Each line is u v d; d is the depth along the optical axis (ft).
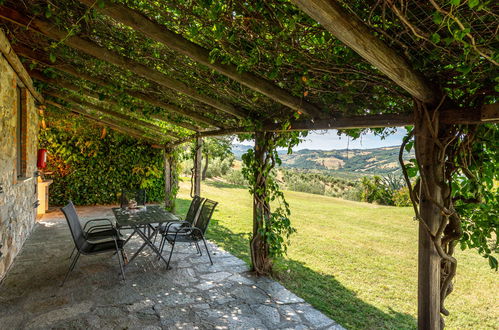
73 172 24.48
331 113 7.93
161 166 27.99
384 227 20.81
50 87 15.06
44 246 13.52
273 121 10.07
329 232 19.01
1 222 9.43
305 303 8.93
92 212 22.52
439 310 5.57
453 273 5.71
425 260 5.41
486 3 3.17
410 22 3.95
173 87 9.03
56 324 7.32
